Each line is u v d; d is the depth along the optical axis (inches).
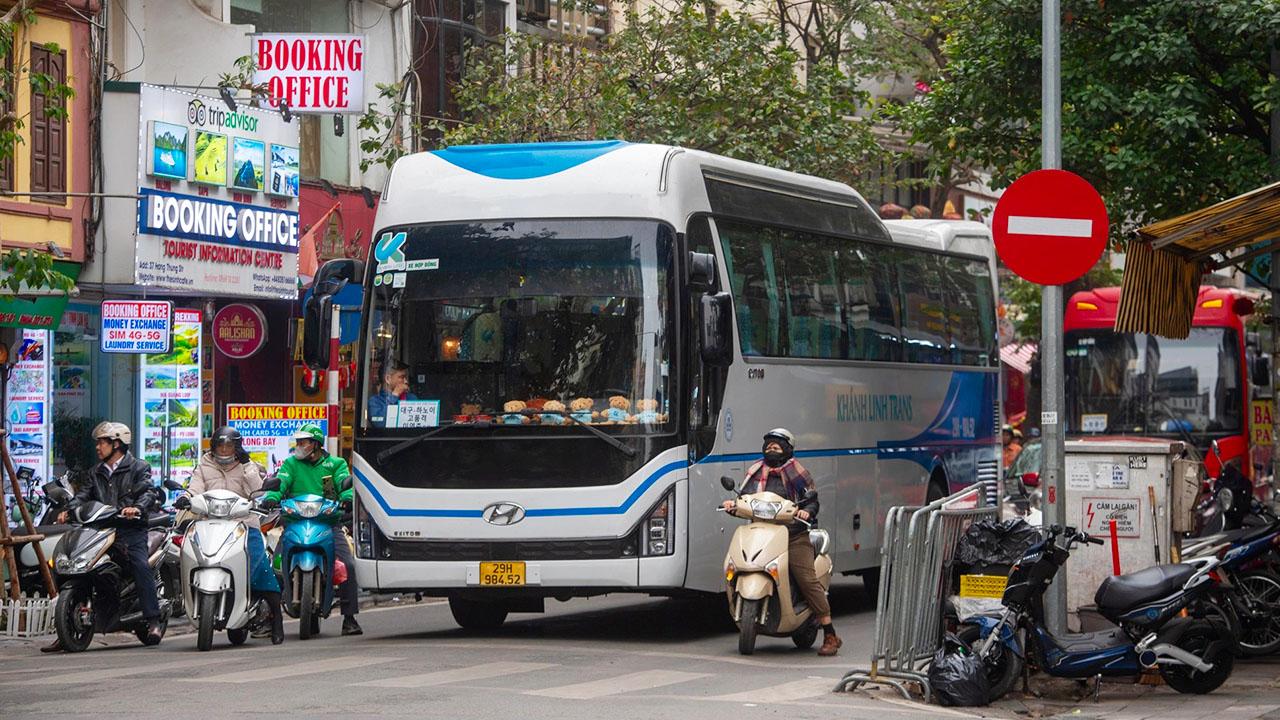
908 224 966.4
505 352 703.1
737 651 688.4
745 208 765.9
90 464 1086.4
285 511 748.0
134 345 977.5
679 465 690.2
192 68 1194.6
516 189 717.3
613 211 707.4
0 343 971.9
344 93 1212.5
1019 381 1930.4
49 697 542.0
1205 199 1007.0
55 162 1061.1
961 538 593.6
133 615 733.9
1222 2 928.9
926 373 946.7
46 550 797.2
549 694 543.2
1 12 895.1
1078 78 1003.3
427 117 1343.5
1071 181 572.7
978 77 1047.0
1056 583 584.4
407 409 709.9
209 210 1146.0
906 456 913.5
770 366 767.1
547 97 1333.7
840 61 1796.3
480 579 693.3
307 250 1259.2
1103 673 570.6
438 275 716.0
